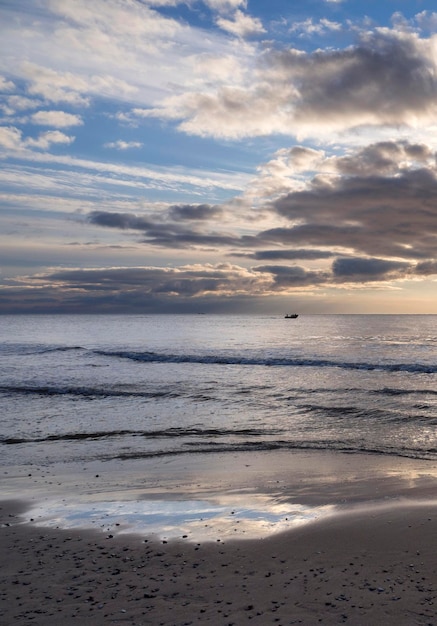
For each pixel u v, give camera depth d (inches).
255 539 286.8
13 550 278.4
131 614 196.4
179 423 709.9
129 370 1364.4
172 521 325.1
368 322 6791.3
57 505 366.9
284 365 1469.0
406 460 506.6
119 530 309.9
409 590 209.6
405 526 293.6
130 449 566.9
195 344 2524.6
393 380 1132.5
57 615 197.0
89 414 776.9
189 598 210.7
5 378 1194.0
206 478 443.2
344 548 265.7
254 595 211.6
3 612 201.0
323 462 501.4
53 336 3503.9
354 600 202.1
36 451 561.0
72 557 265.7
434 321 7209.6
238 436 630.5
